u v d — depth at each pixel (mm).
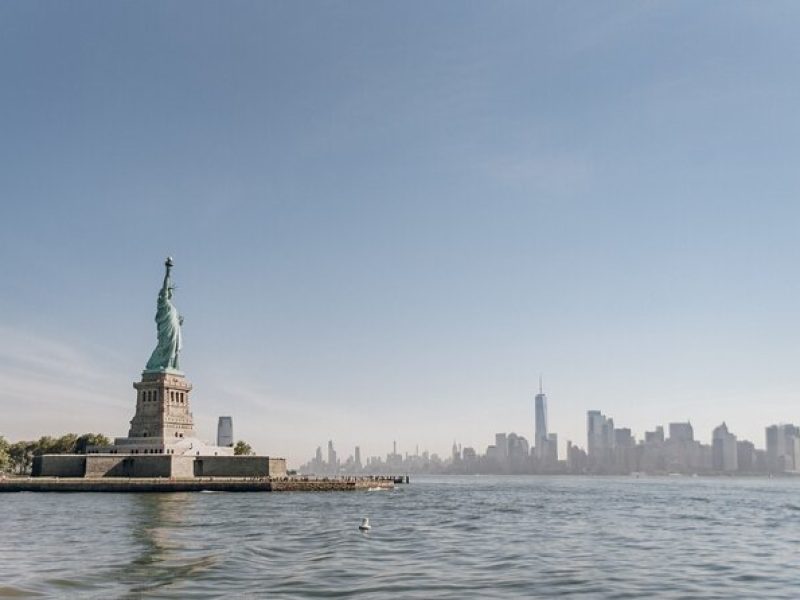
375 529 108938
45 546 84938
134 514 130125
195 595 56250
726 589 62094
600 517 144750
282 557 76688
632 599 57344
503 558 78812
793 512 169750
